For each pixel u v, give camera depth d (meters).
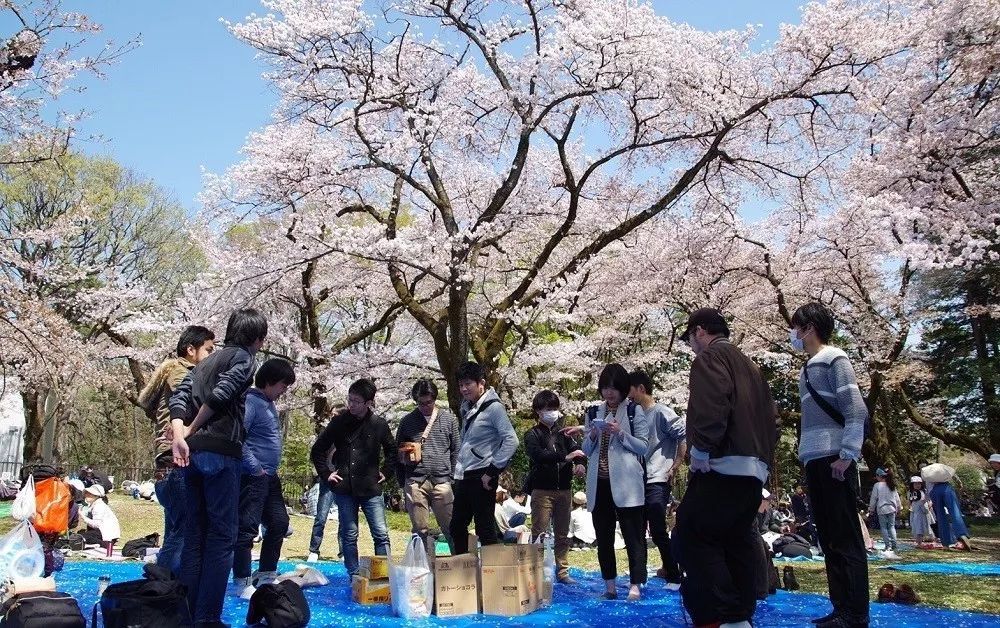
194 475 4.02
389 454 6.45
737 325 19.08
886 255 11.62
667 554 5.94
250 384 4.10
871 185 12.53
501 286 19.34
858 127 12.95
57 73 10.21
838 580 4.06
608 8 11.41
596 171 15.90
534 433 6.62
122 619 3.42
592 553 9.70
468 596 4.90
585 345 16.33
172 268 23.81
